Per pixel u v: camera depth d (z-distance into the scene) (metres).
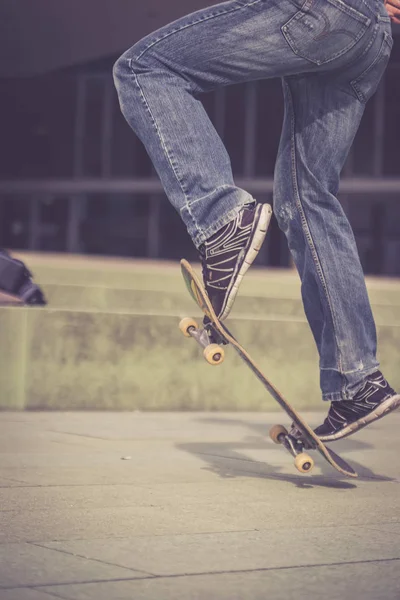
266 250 55.75
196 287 6.59
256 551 4.99
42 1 52.84
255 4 6.64
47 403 13.38
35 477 7.39
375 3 6.96
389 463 8.80
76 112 65.25
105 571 4.48
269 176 59.00
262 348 14.83
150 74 6.69
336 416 7.59
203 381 14.42
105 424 11.83
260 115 59.31
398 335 15.97
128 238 64.12
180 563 4.68
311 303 7.73
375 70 7.28
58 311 13.42
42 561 4.64
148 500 6.46
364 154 57.09
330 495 6.88
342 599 4.09
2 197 69.00
